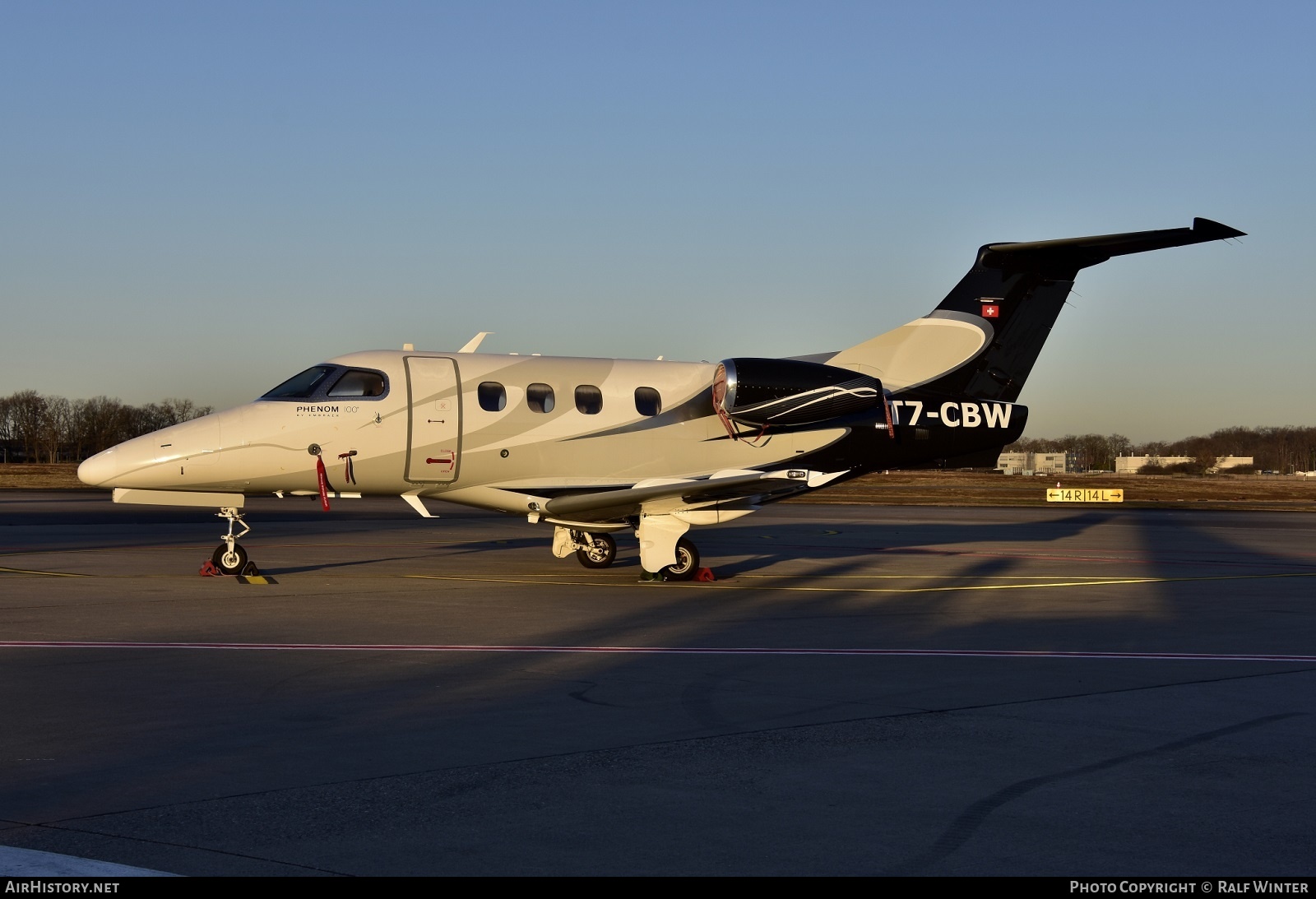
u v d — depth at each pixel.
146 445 16.12
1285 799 5.96
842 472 18.38
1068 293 18.73
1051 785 6.18
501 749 6.80
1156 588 16.83
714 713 7.88
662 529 16.88
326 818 5.46
